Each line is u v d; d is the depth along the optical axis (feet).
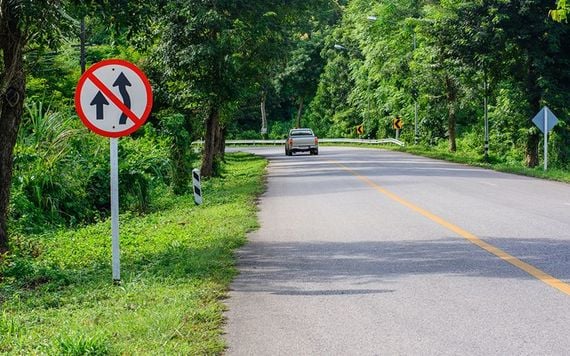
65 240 46.14
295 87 304.91
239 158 174.50
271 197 68.54
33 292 29.94
